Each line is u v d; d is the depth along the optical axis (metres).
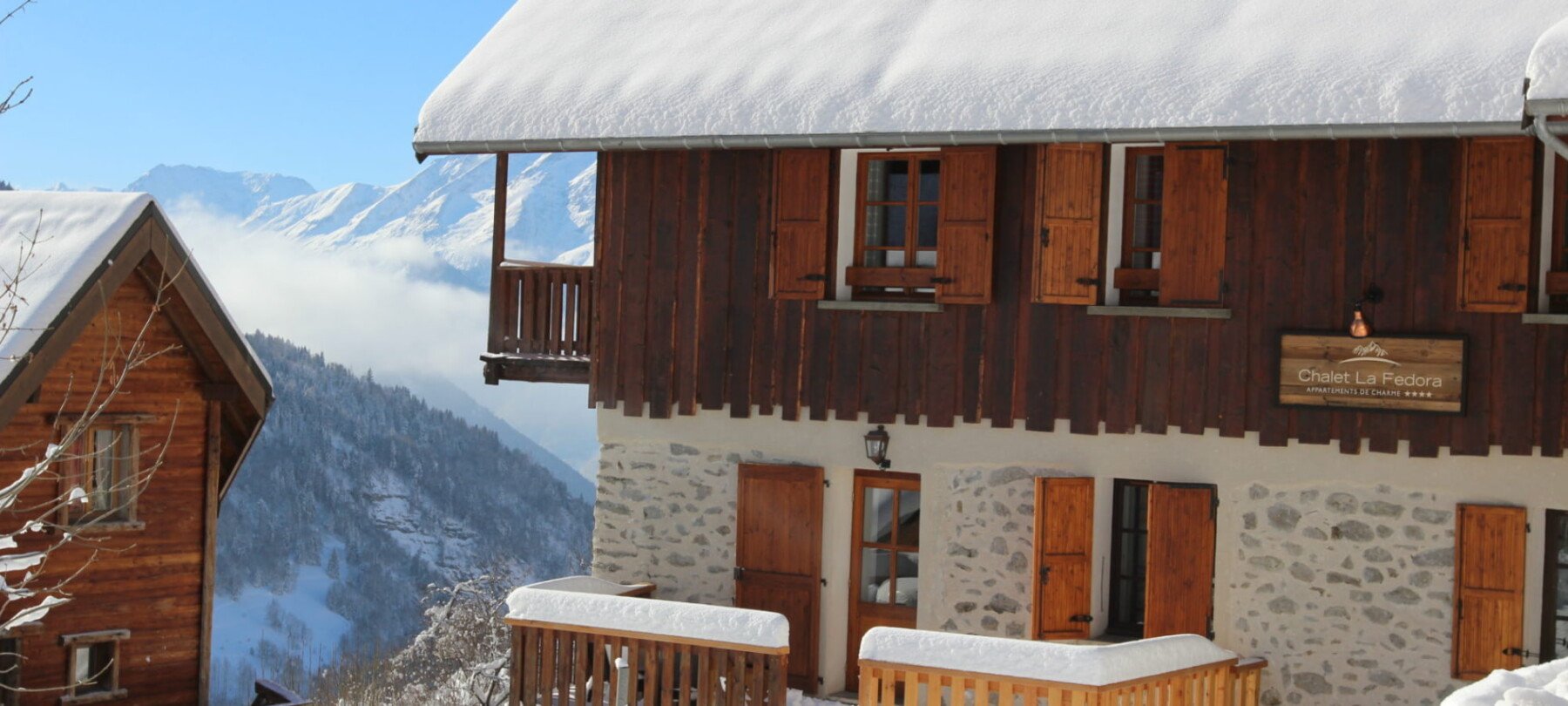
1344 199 10.97
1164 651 10.00
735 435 12.73
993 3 12.57
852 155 12.47
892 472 12.59
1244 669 10.95
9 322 10.84
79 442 11.80
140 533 12.16
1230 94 10.76
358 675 20.38
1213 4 11.79
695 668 11.79
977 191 11.84
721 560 12.80
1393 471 10.92
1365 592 10.99
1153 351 11.50
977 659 9.77
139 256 11.64
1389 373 10.80
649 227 12.95
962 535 12.08
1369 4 11.24
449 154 13.01
